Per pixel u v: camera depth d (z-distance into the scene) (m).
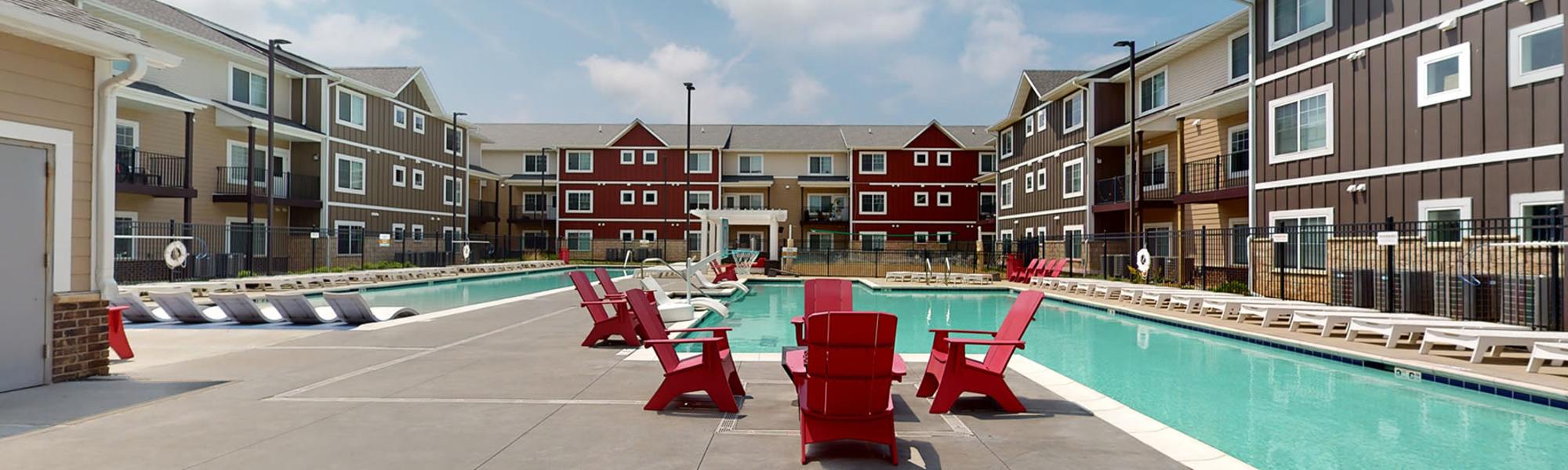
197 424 4.91
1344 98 14.07
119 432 4.71
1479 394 6.86
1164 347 10.34
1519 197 10.95
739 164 46.25
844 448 4.41
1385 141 13.20
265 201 25.05
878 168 44.62
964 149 44.28
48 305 6.30
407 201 33.50
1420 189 12.53
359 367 7.16
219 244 24.77
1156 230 24.44
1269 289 14.95
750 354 8.16
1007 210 35.41
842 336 4.09
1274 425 5.89
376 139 31.09
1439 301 10.60
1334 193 14.30
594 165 44.75
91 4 19.83
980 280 23.84
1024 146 33.03
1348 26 14.02
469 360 7.61
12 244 6.08
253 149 24.08
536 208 46.56
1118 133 23.02
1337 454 5.09
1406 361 7.82
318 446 4.38
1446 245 10.48
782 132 48.25
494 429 4.79
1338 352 8.71
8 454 4.19
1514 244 9.16
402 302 18.03
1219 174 20.27
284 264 25.81
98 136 6.81
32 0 6.05
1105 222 25.69
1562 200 10.38
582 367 7.18
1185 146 22.36
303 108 27.89
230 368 7.09
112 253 6.91
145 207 22.45
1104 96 25.73
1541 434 5.61
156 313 12.34
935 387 5.92
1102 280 20.67
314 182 27.83
